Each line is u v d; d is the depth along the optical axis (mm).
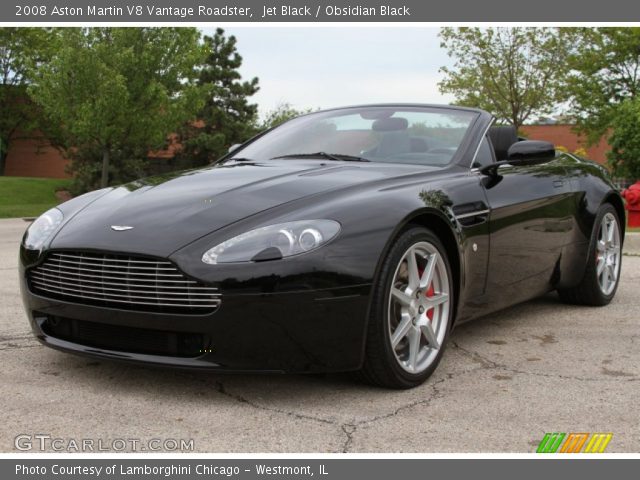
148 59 19828
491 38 27359
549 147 3430
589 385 2902
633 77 29828
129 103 20156
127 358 2613
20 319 3967
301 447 2217
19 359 3125
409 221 2844
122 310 2576
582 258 4324
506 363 3232
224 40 31938
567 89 28016
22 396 2639
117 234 2670
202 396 2678
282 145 3895
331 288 2512
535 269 3816
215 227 2604
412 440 2287
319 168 3271
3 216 19125
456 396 2740
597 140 30375
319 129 3961
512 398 2723
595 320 4199
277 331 2465
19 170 42781
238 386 2803
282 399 2666
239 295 2434
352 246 2576
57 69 19828
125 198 3049
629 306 4652
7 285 5227
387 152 3594
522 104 27703
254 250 2484
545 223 3844
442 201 3037
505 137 4117
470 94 28047
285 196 2795
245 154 3926
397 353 2838
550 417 2514
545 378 2996
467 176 3391
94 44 19594
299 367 2521
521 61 27422
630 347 3553
